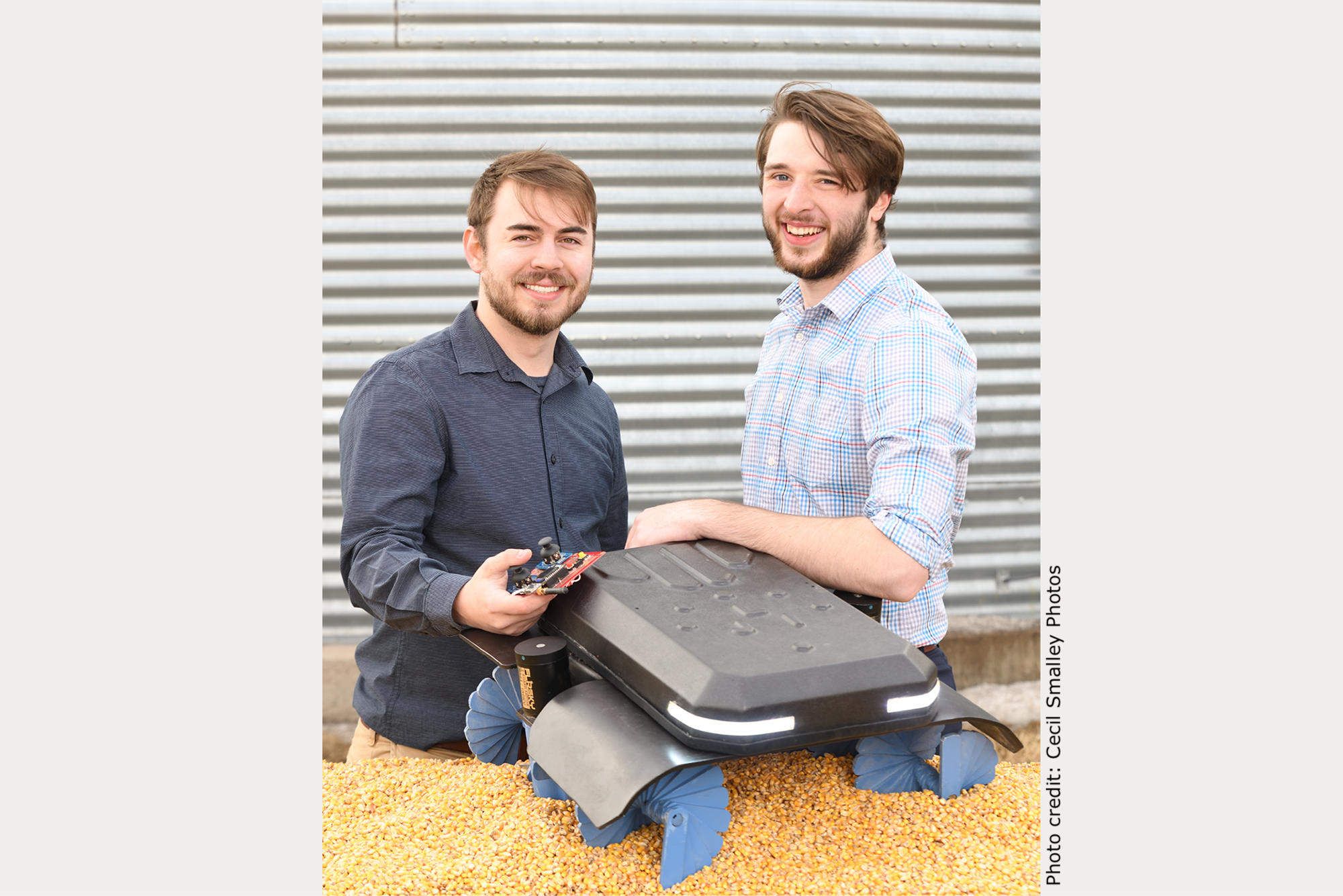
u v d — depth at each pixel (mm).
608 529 2459
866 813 1502
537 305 1955
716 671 1267
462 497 2021
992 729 1480
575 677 1604
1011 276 3662
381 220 3471
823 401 1928
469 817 1528
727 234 3572
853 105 1846
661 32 3479
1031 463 3717
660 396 3609
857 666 1320
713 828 1353
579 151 3494
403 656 2039
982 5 3562
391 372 1978
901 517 1621
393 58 3420
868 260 1963
